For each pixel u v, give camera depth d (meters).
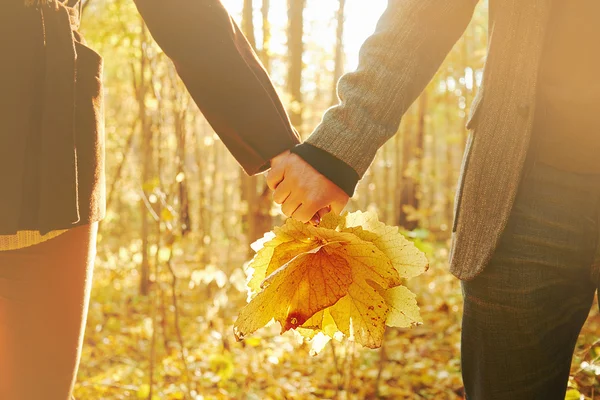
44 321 1.14
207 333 3.43
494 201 1.13
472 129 1.19
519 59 1.13
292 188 1.13
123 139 5.50
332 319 1.04
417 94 1.21
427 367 3.24
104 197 1.20
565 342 1.17
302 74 6.09
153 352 2.42
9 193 1.04
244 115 1.19
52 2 1.09
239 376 2.79
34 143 1.06
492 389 1.17
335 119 1.15
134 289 4.94
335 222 1.04
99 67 1.18
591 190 1.12
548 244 1.12
